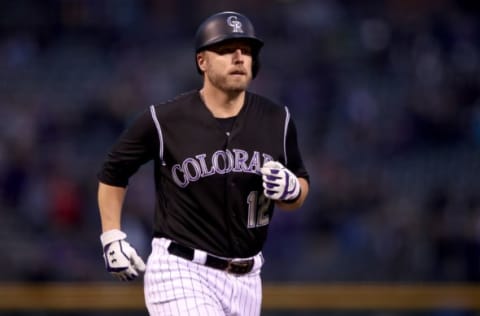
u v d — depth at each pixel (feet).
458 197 162.20
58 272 140.77
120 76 205.77
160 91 200.34
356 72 211.41
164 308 49.67
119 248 50.78
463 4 232.53
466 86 204.95
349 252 152.87
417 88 204.64
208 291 49.98
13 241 150.51
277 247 151.23
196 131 50.34
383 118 194.90
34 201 158.61
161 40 222.48
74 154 177.37
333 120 193.98
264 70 209.97
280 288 105.29
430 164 180.65
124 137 51.29
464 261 145.38
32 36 223.10
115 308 105.40
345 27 225.15
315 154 180.45
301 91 201.16
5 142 172.86
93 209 158.61
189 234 50.03
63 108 191.72
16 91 199.82
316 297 104.94
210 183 49.88
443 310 104.94
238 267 50.65
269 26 225.97
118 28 225.76
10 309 105.09
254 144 50.83
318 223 159.02
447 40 220.43
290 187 48.83
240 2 232.32
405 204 162.61
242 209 50.39
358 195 165.17
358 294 105.19
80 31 225.56
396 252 151.12
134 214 150.61
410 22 226.38
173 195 50.52
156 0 233.14
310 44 220.02
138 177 157.79
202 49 50.14
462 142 191.83
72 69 209.36
